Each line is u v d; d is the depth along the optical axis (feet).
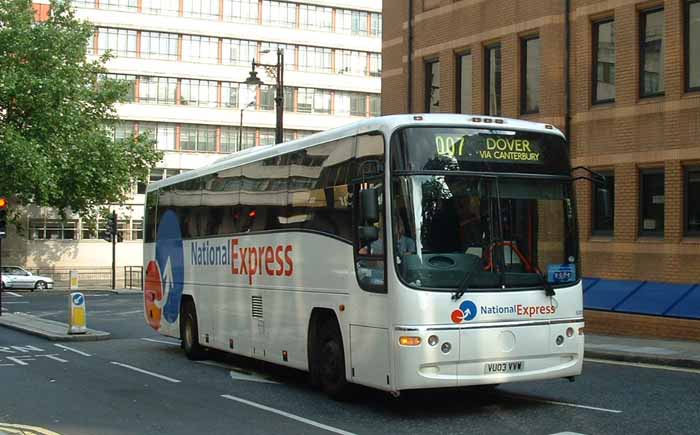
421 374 31.96
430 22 83.35
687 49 61.77
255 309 45.83
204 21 223.92
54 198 162.61
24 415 35.01
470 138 34.24
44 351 61.87
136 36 218.18
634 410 34.55
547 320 34.09
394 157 33.40
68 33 161.89
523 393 39.40
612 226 66.54
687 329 58.39
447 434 30.27
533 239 34.45
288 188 42.52
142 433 31.07
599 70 68.28
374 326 33.76
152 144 177.27
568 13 69.97
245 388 42.47
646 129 63.46
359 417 33.94
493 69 77.25
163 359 56.44
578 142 68.74
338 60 238.27
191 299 55.88
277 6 231.50
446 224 33.14
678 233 60.80
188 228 56.44
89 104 171.42
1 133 150.20
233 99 226.99
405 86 86.02
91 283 200.23
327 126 236.43
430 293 32.30
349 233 36.04
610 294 64.59
